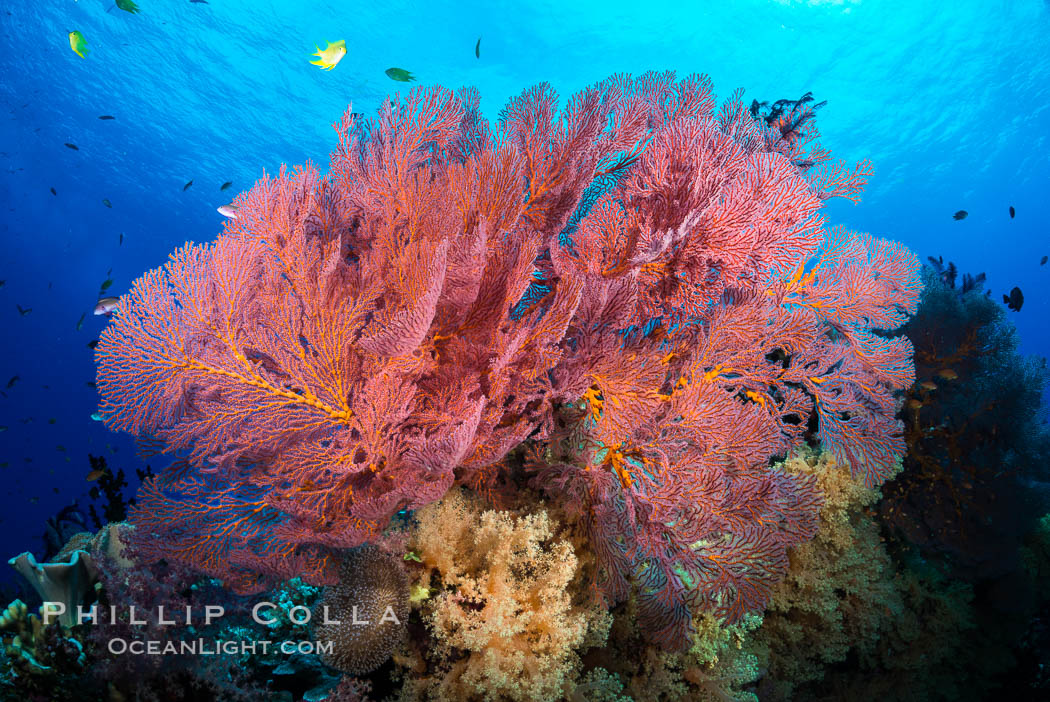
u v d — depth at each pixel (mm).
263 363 2438
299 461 2039
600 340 2447
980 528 4520
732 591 2361
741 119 3389
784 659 3811
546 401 2434
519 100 2852
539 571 2383
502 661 2143
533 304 2785
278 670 2242
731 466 2496
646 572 2582
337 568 2201
